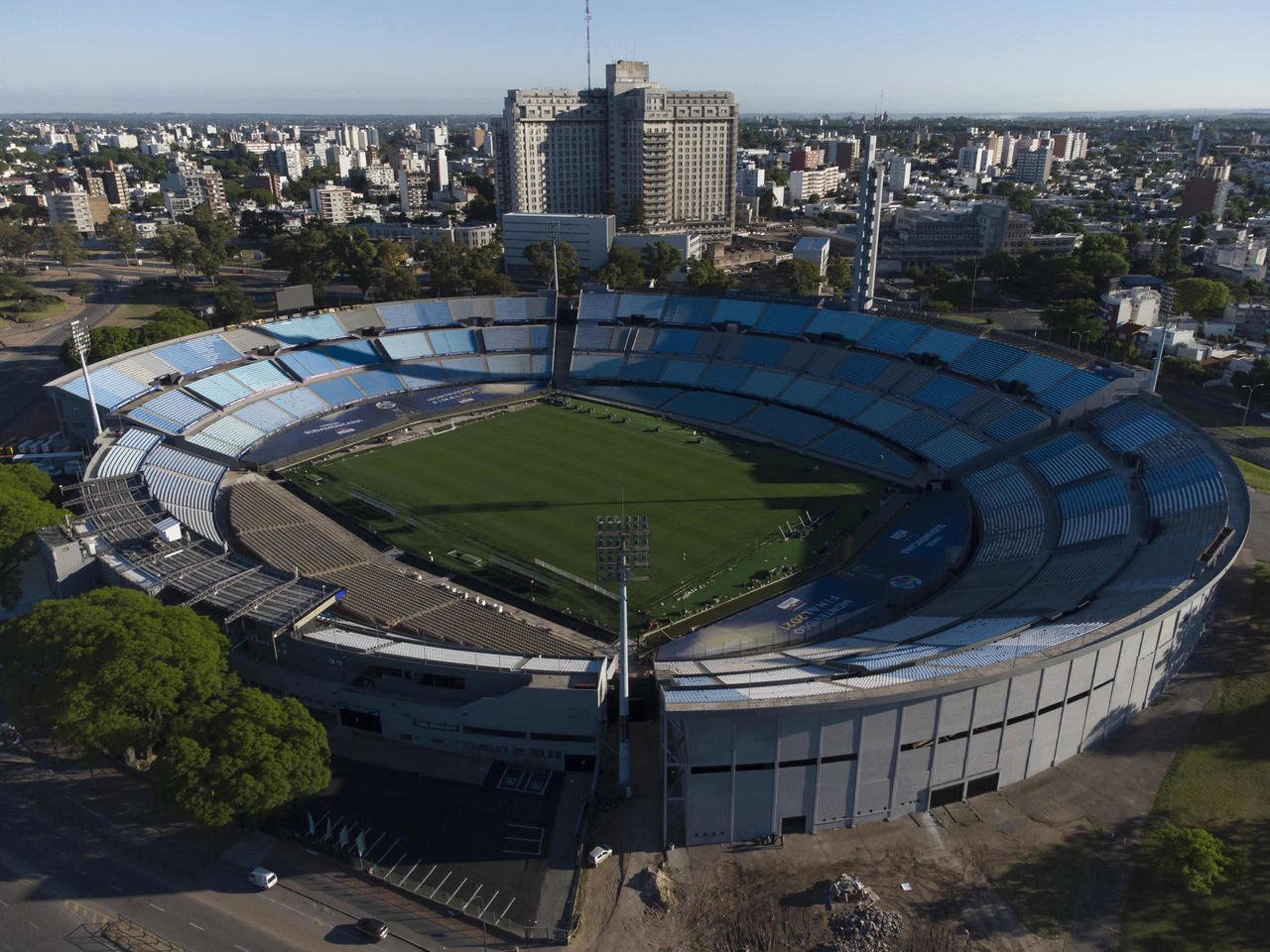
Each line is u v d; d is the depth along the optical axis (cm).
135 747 7544
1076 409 13138
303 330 18325
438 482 13912
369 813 7194
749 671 7594
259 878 6450
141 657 7162
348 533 12138
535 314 19912
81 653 7144
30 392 18112
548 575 10981
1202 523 9119
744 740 6512
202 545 10044
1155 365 14450
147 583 8988
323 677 8388
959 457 13650
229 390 16212
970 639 7956
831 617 9956
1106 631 7131
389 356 18512
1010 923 6019
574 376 18600
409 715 7906
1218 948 5744
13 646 7525
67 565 9450
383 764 7794
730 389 17275
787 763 6650
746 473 14175
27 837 6950
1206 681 8412
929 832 6856
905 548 11562
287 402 16625
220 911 6269
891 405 15388
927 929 5981
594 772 7594
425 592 10169
